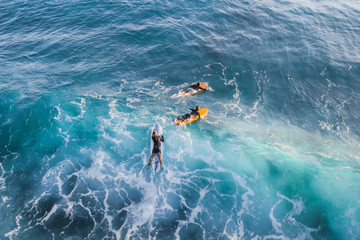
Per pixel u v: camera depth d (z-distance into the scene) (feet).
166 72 62.90
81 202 35.86
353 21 89.61
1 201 35.53
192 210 35.76
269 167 41.98
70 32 76.64
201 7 90.79
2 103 49.96
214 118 51.29
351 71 63.98
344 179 39.93
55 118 48.52
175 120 48.34
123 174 40.04
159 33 75.87
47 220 33.60
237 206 36.45
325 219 35.12
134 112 51.67
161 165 39.75
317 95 57.00
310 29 83.15
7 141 43.78
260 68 64.85
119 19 82.12
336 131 48.57
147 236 32.48
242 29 80.84
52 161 41.32
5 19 84.12
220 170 41.60
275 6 98.12
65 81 58.49
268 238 32.81
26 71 61.21
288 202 37.19
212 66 65.21
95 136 45.91
